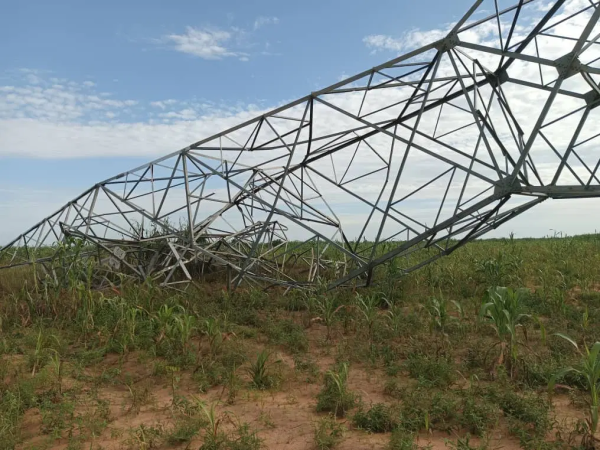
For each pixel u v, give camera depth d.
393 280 10.64
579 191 6.39
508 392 4.87
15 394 5.11
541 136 7.51
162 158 11.34
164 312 7.21
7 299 10.01
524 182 7.27
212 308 9.36
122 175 11.75
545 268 12.35
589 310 8.64
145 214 11.58
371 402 4.73
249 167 11.71
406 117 10.22
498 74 8.35
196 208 11.62
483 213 8.45
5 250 14.06
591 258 13.86
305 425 4.52
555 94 6.40
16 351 6.93
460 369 5.98
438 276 11.77
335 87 9.12
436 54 8.05
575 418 4.61
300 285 11.01
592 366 4.30
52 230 12.62
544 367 5.68
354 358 6.60
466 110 9.17
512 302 6.03
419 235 8.72
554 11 6.91
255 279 11.71
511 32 7.25
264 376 5.66
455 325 7.83
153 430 4.21
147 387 5.64
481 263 12.05
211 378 5.77
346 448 4.02
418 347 6.74
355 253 11.95
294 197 12.73
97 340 7.40
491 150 7.51
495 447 4.03
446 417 4.57
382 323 8.12
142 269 11.88
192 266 12.85
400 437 4.01
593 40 6.06
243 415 4.78
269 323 8.29
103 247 11.74
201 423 4.45
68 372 6.05
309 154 11.87
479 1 7.14
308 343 7.35
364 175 10.93
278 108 9.84
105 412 4.76
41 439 4.29
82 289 8.68
